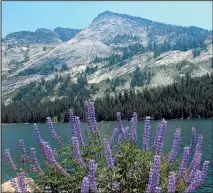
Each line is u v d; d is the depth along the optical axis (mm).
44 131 133875
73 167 8672
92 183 7434
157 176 7176
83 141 8945
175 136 8609
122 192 8508
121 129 9266
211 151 66500
